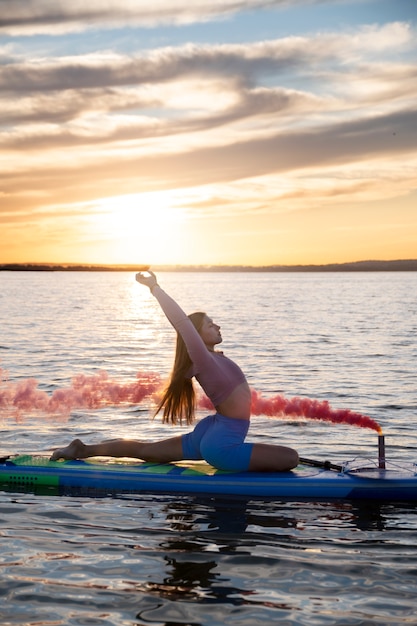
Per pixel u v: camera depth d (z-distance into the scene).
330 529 4.95
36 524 5.00
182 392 6.24
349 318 34.69
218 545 4.58
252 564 4.25
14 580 3.97
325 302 56.06
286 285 132.75
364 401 10.91
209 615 3.57
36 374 13.89
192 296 72.75
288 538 4.74
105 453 6.45
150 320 35.69
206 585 3.94
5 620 3.49
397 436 8.35
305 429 8.70
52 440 8.00
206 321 6.19
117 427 8.76
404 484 5.73
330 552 4.47
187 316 6.18
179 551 4.46
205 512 5.33
